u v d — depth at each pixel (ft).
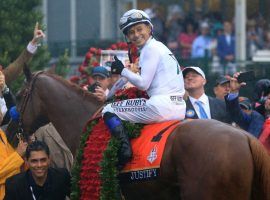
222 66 76.54
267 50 88.38
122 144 40.73
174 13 95.45
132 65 41.86
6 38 67.31
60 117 45.42
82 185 42.32
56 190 43.14
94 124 43.04
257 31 90.07
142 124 41.60
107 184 40.68
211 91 73.56
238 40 84.74
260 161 37.81
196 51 89.40
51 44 91.35
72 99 45.34
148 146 40.11
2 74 48.11
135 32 41.39
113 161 40.73
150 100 40.98
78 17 96.94
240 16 84.89
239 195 37.68
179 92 41.60
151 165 39.65
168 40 93.61
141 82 40.78
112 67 41.37
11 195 42.83
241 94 68.54
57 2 97.50
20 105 46.32
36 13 69.10
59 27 97.45
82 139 42.96
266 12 90.58
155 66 40.88
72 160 48.93
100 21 96.07
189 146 38.34
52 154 49.11
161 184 39.55
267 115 49.06
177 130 39.34
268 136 46.83
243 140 37.83
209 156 37.73
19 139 46.37
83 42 90.53
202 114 49.11
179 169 38.58
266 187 37.86
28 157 42.52
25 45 68.13
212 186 37.55
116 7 96.22
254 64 74.69
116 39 89.81
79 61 90.07
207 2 95.14
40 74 46.06
